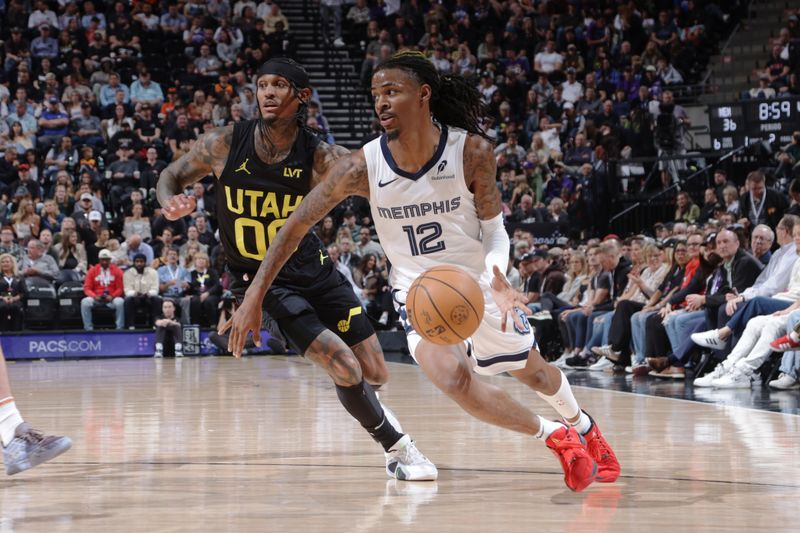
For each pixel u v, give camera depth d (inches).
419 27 737.6
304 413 235.3
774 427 201.8
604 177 556.1
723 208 442.0
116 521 117.7
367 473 152.3
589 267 403.5
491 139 135.8
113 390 305.0
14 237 511.2
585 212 547.5
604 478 141.9
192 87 654.5
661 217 547.8
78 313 502.6
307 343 149.3
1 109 597.3
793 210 372.8
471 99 135.6
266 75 151.8
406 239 137.7
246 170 156.0
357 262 518.6
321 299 158.1
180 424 215.5
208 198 569.3
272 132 154.4
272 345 472.1
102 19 690.8
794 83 611.5
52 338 486.6
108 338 494.3
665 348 332.8
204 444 184.4
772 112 503.8
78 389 310.3
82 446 182.5
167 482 144.8
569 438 134.0
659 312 332.5
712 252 319.0
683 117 629.3
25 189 537.0
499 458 165.3
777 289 299.6
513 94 669.3
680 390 285.7
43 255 500.7
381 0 751.1
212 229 565.0
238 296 163.8
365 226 558.6
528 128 641.0
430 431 198.8
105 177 573.9
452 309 122.3
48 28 662.5
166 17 703.7
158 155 592.1
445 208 135.1
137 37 672.4
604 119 630.5
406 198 134.3
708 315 313.7
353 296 162.1
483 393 132.7
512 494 134.6
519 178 566.3
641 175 600.4
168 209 148.9
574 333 390.3
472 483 143.2
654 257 372.2
